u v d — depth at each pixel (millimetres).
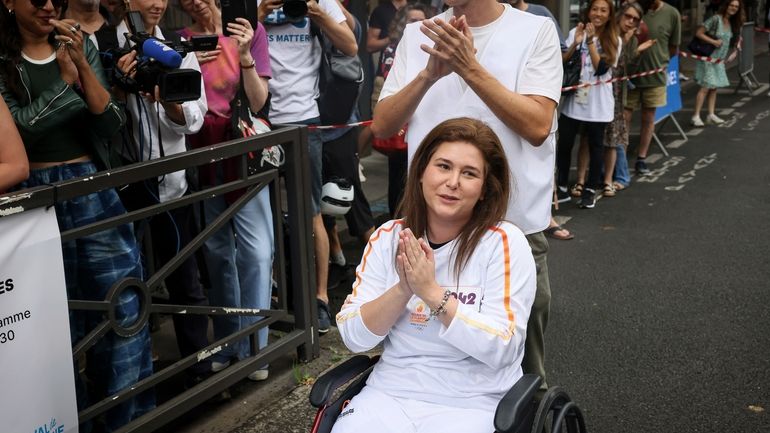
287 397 4012
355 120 5387
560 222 6941
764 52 18641
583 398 3990
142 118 3635
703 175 8422
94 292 3225
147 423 3328
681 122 11336
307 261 4141
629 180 8172
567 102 7168
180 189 3838
